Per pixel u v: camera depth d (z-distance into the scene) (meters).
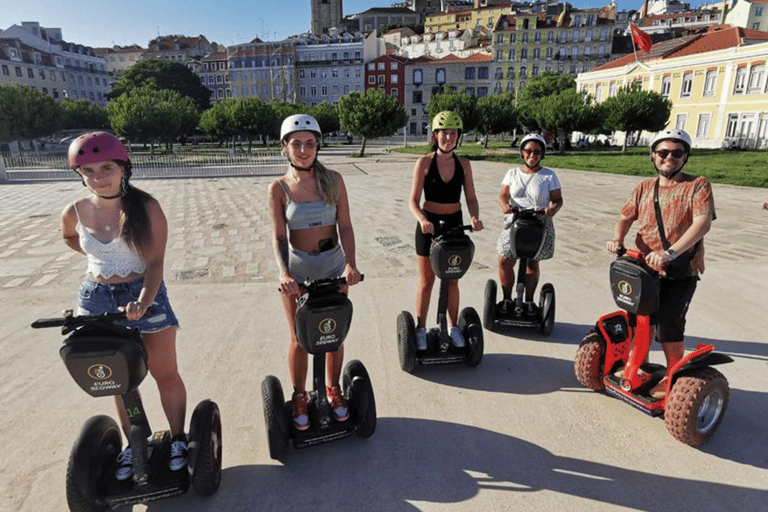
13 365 3.94
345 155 34.56
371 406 2.82
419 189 3.54
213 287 5.84
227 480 2.63
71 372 1.96
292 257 2.79
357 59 79.44
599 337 3.30
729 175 17.20
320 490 2.54
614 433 2.98
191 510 2.42
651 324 3.06
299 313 2.42
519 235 3.84
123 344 1.95
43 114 42.03
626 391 3.12
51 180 19.28
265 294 5.57
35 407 3.34
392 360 3.96
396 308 5.08
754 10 62.50
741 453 2.77
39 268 6.75
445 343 3.69
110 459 2.38
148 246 2.18
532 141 4.03
